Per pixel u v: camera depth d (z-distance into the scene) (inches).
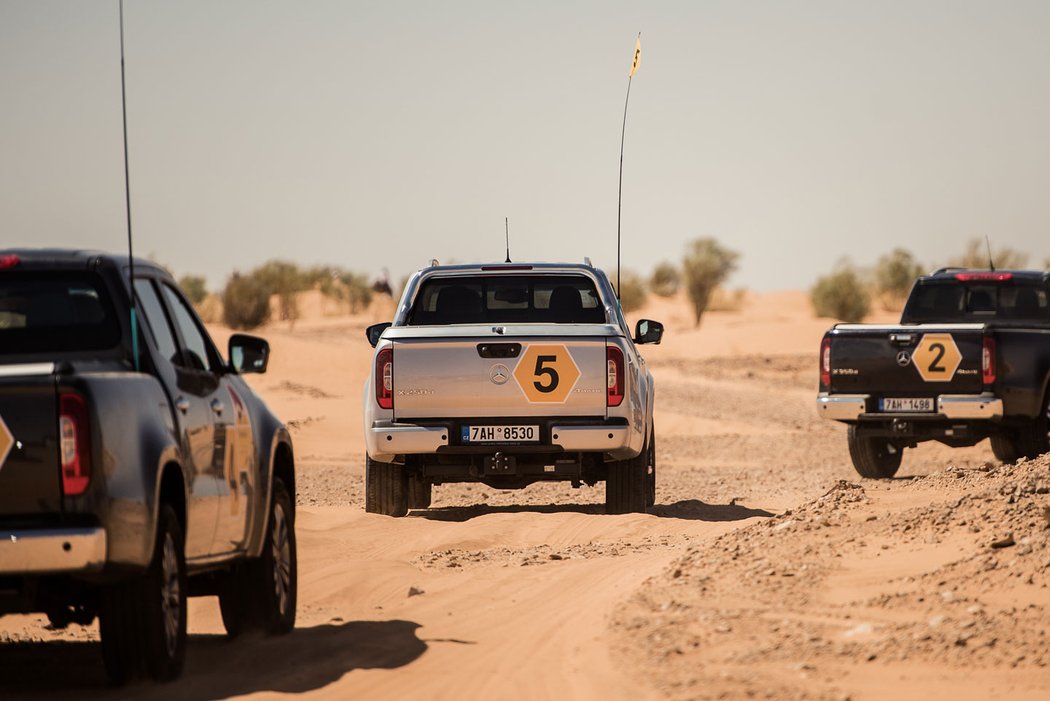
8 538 782.5
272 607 1058.1
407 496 1753.2
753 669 884.0
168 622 879.7
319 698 852.6
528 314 1775.3
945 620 968.9
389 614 1145.4
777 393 4862.2
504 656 967.6
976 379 2049.7
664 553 1382.9
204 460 935.0
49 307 914.7
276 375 4864.7
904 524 1235.2
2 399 796.6
